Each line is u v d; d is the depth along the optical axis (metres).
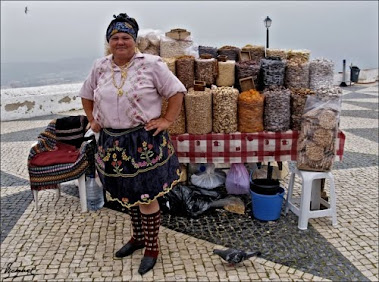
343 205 3.81
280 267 2.77
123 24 2.33
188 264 2.81
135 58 2.43
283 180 4.48
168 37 3.87
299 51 3.84
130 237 3.23
